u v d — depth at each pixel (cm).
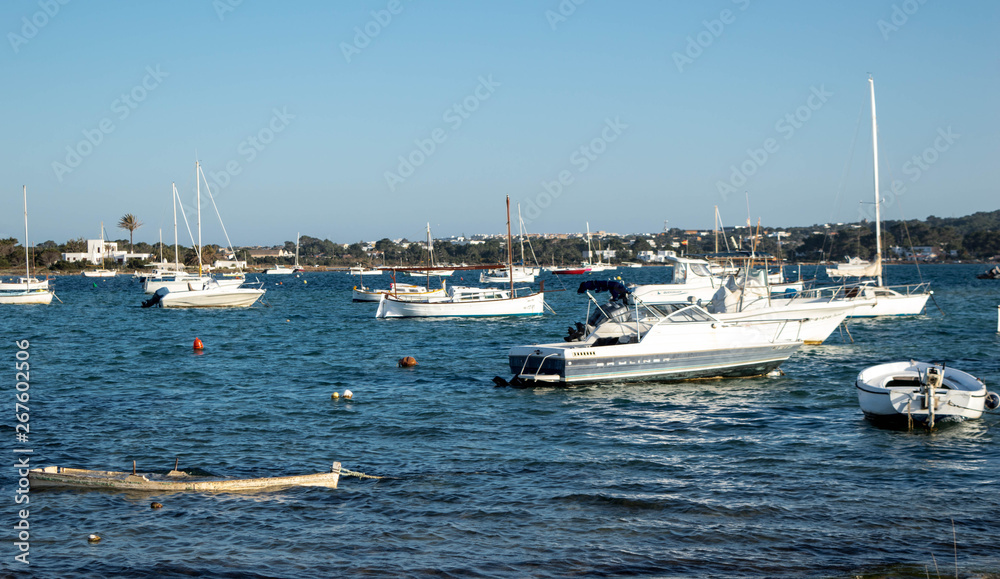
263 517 1266
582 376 2409
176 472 1474
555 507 1309
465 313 5616
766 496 1359
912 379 2012
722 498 1348
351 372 2878
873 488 1398
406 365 3044
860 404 1953
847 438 1756
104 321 5541
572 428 1891
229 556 1116
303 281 15738
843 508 1297
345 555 1120
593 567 1080
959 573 1054
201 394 2377
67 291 10662
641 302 2536
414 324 5197
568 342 2714
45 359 3291
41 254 18262
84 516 1267
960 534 1184
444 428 1895
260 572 1066
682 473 1498
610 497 1352
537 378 2430
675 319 2580
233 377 2750
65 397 2316
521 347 2500
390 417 2023
